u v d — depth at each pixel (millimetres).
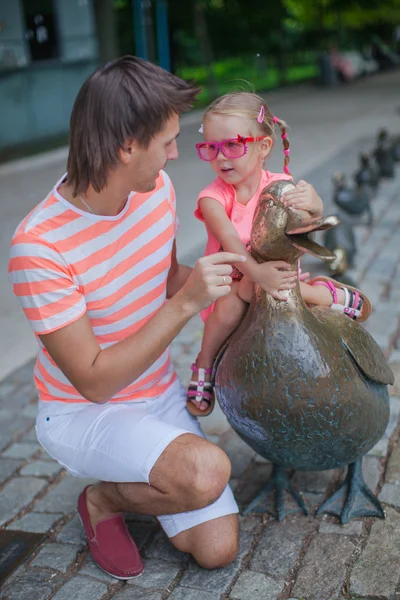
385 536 2436
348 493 2594
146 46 16312
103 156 1964
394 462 2830
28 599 2342
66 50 13867
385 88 18688
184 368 3854
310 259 5305
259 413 2223
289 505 2639
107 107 1920
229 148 2312
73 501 2881
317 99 16688
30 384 3961
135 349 2092
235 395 2273
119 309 2262
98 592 2350
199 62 22875
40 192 8680
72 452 2352
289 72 25891
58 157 11328
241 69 24391
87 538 2508
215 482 2227
